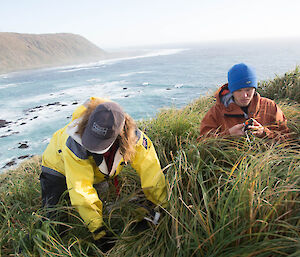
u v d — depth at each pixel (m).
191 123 3.38
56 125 31.75
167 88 56.66
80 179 1.75
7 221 1.96
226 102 2.69
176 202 1.77
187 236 1.55
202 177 1.96
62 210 1.95
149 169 1.89
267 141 2.41
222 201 1.62
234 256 1.33
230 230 1.46
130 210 2.03
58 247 1.65
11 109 49.16
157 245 1.72
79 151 1.69
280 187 1.54
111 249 1.73
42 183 2.10
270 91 5.35
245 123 2.40
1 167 19.23
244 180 1.64
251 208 1.41
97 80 94.69
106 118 1.43
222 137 2.47
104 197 2.31
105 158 1.86
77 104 45.47
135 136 1.75
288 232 1.39
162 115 3.98
